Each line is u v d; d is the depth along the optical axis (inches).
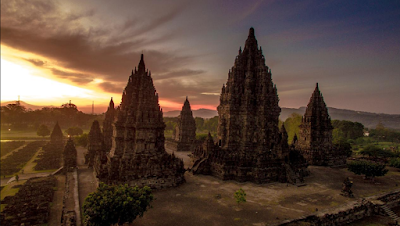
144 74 2032.5
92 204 1125.7
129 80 2185.0
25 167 3171.8
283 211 1507.1
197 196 1753.2
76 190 1840.6
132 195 1229.1
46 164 3134.8
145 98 1961.1
